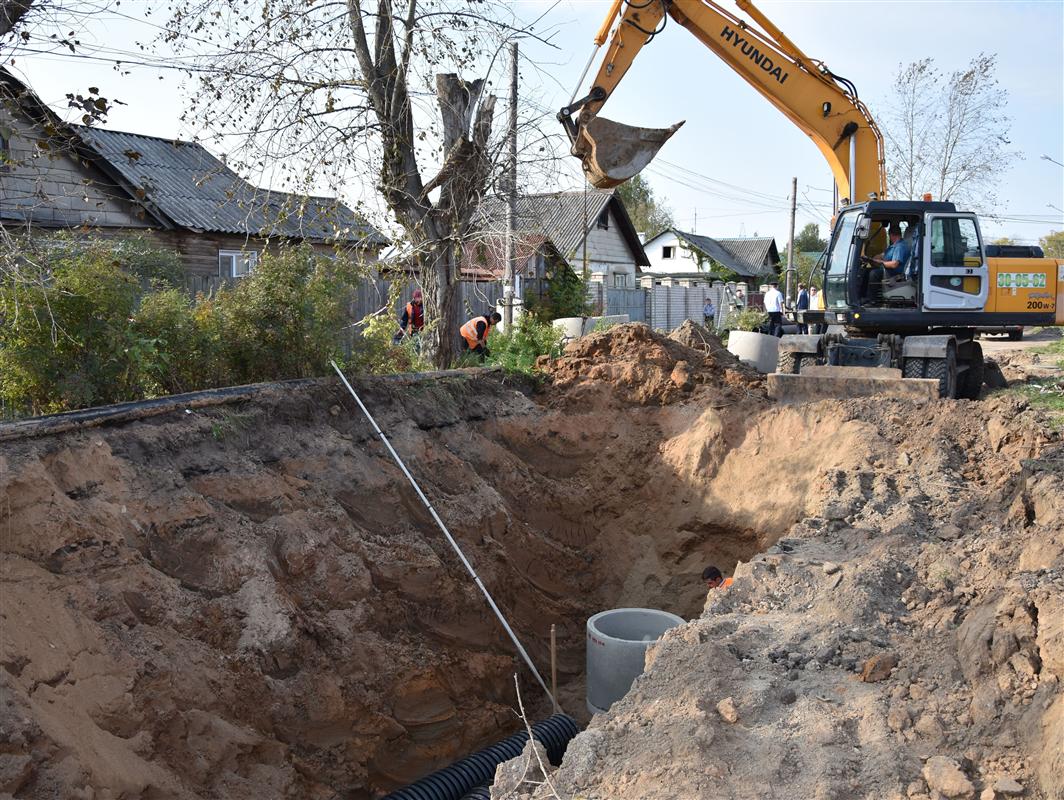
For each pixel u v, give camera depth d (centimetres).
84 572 596
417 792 667
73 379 741
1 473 583
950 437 1023
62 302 739
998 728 446
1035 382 1515
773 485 1094
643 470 1198
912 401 1124
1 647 514
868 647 554
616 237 3847
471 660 848
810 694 506
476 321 1393
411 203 1244
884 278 1334
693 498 1150
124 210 1764
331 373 962
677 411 1247
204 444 755
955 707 472
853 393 1199
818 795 410
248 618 671
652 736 473
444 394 1112
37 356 727
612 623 923
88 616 577
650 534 1158
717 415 1198
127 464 681
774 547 759
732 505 1114
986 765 429
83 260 773
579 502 1173
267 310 910
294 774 629
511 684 895
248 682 643
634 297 3266
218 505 726
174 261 1471
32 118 803
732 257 5525
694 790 421
